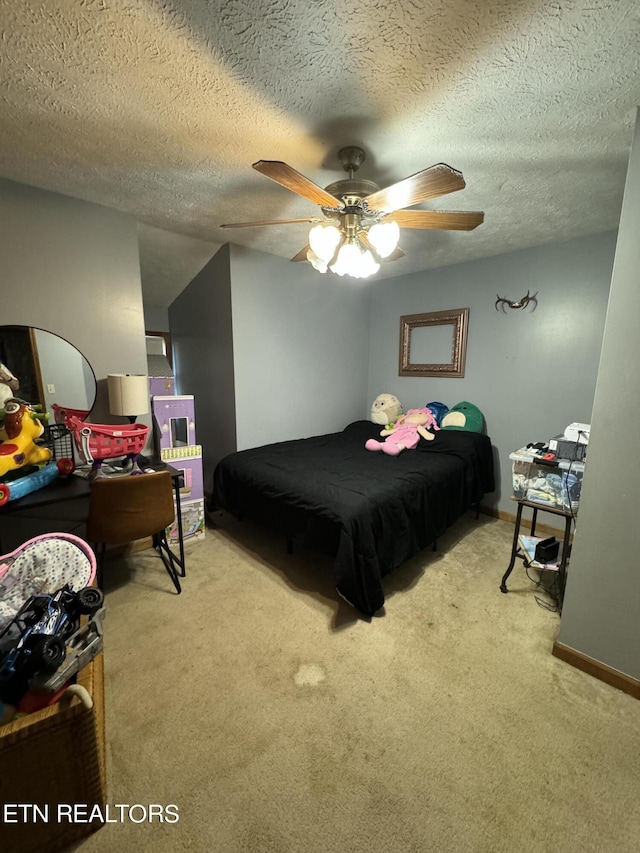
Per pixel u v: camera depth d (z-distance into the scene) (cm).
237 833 102
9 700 98
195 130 149
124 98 130
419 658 163
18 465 179
